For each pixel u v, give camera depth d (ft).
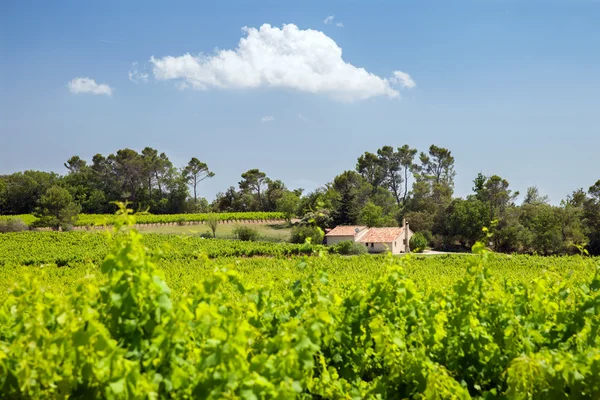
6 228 195.62
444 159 342.23
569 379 10.94
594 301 14.08
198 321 11.05
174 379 9.73
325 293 15.98
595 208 167.63
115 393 9.11
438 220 202.69
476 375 14.43
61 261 102.68
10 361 10.37
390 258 16.58
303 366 10.85
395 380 13.34
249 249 118.11
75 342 9.27
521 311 15.67
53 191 210.79
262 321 14.96
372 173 338.75
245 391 9.35
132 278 10.71
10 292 13.94
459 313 15.08
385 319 15.05
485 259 15.89
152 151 332.60
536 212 188.96
